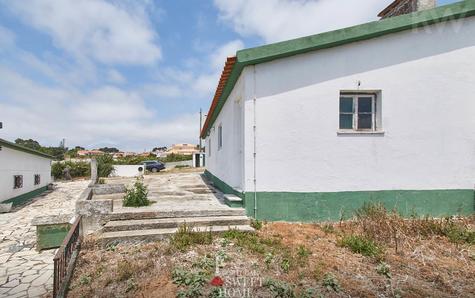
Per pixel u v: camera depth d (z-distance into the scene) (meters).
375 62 6.04
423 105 6.11
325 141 5.97
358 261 4.09
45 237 5.23
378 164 6.04
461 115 6.15
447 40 6.17
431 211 6.05
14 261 4.70
